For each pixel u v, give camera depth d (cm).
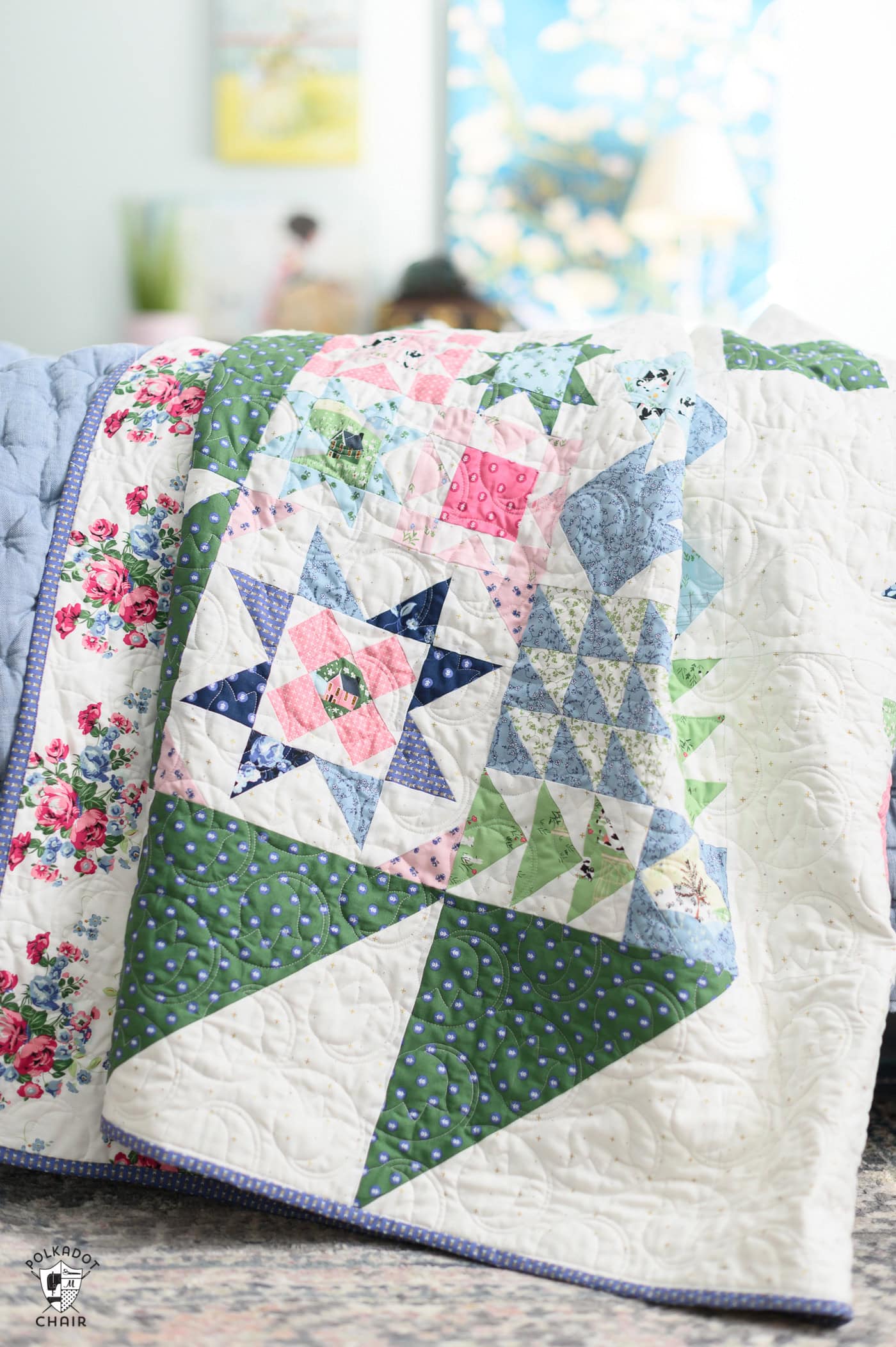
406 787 93
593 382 105
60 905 92
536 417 103
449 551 98
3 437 103
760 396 105
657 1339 70
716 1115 82
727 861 92
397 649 96
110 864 93
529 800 92
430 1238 81
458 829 92
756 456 101
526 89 354
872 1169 92
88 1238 81
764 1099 83
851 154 352
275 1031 86
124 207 365
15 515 99
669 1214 80
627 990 86
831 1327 72
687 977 85
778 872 91
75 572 99
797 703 94
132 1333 69
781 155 353
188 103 362
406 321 356
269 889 89
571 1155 84
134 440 103
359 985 88
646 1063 84
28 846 93
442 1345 69
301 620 96
